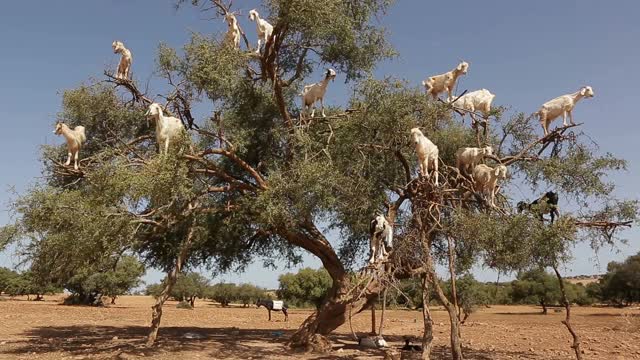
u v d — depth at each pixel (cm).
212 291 8200
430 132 1578
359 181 1630
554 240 1377
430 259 1391
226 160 2028
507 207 1569
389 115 1534
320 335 1866
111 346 1927
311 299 6644
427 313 1391
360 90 1591
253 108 2056
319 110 2020
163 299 1864
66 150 1989
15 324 3012
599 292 7869
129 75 1977
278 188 1579
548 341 2470
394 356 1680
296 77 2025
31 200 1548
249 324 3469
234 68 1761
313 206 1592
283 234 1894
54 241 1520
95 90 2016
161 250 2216
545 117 1650
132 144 1933
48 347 1917
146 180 1466
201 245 2055
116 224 1548
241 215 1803
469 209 1541
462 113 1652
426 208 1411
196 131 1808
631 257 7088
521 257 1403
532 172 1717
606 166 1639
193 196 1709
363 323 3703
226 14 1809
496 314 5888
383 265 1420
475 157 1512
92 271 1728
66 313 4206
